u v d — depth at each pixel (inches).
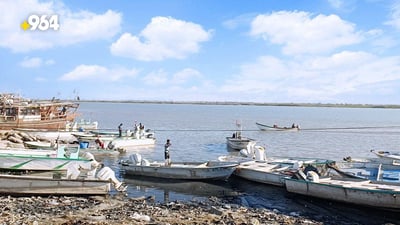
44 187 814.5
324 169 964.0
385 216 765.3
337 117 7116.1
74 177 852.0
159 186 1014.4
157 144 2094.0
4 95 2354.8
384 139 2667.3
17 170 1027.3
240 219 675.4
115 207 746.8
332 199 834.8
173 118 5187.0
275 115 7824.8
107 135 1955.0
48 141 1710.1
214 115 6811.0
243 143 1914.4
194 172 1060.5
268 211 780.0
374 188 797.2
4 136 1660.9
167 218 657.6
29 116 2081.7
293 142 2394.2
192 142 2262.6
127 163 1148.5
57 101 2402.8
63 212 681.0
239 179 1102.4
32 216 631.8
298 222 697.6
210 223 631.2
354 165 1104.8
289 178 914.1
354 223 716.7
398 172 992.9
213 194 938.1
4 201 747.4
